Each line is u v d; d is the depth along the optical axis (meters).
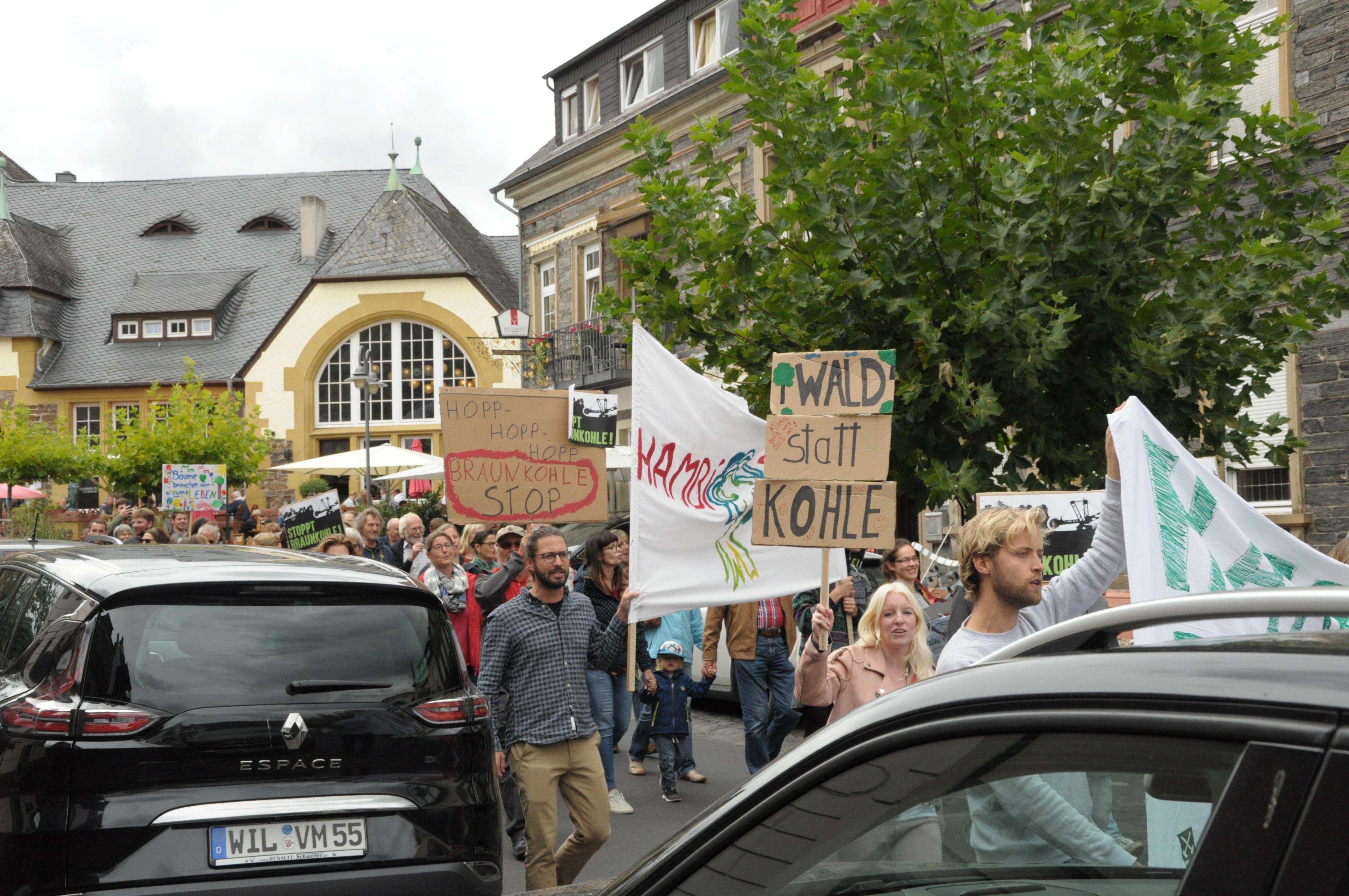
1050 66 8.20
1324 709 1.25
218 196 52.12
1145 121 8.25
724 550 6.85
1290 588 1.58
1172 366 8.02
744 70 8.91
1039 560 3.62
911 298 8.20
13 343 46.62
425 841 4.84
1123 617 1.69
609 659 6.35
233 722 4.61
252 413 42.22
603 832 5.89
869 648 5.50
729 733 11.62
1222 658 1.43
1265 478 14.01
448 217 47.78
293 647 4.89
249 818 4.54
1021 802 1.51
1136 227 8.12
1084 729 1.46
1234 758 1.31
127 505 21.19
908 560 8.21
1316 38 13.45
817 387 5.74
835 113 8.78
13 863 4.28
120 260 50.25
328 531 13.49
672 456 6.84
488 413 7.75
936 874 1.60
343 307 43.88
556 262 30.14
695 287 12.46
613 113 28.03
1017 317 7.75
